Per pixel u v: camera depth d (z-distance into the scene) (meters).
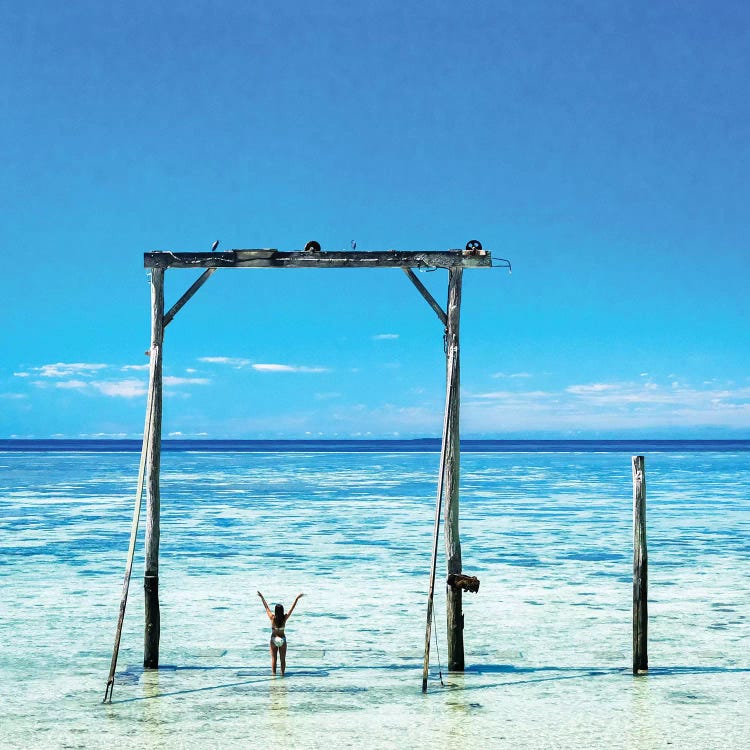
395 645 14.60
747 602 18.48
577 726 10.22
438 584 20.59
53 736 9.87
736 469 82.69
